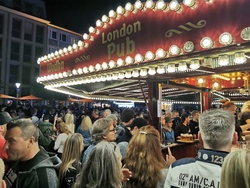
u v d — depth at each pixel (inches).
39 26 1306.6
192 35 110.1
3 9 1148.5
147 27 133.3
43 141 207.5
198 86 263.9
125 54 147.5
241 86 246.5
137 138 83.0
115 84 260.4
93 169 56.1
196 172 58.4
